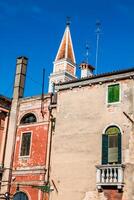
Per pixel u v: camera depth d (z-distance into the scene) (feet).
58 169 85.40
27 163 93.45
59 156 86.48
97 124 83.15
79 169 82.12
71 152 84.84
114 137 79.56
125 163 75.72
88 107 86.17
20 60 107.96
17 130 99.50
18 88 104.12
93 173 79.61
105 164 78.13
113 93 83.30
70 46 204.23
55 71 198.29
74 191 81.00
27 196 90.12
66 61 196.85
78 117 86.94
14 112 101.86
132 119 78.18
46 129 93.30
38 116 96.43
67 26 211.00
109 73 84.28
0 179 96.84
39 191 88.12
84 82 88.48
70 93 90.68
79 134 85.25
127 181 74.08
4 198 93.56
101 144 80.84
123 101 80.94
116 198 74.33
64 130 88.12
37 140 93.97
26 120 100.12
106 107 83.15
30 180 91.15
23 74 106.83
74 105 88.79
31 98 99.91
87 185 79.51
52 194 84.23
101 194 76.59
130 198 72.54
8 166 96.22
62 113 90.22
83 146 83.51
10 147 98.17
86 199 78.64
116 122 80.28
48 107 94.84
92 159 80.94
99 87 86.02
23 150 95.96
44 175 88.74
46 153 90.48
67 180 82.94
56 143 88.33
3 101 101.91
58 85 93.30
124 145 77.30
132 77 81.15
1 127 101.19
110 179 75.41
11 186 94.22
